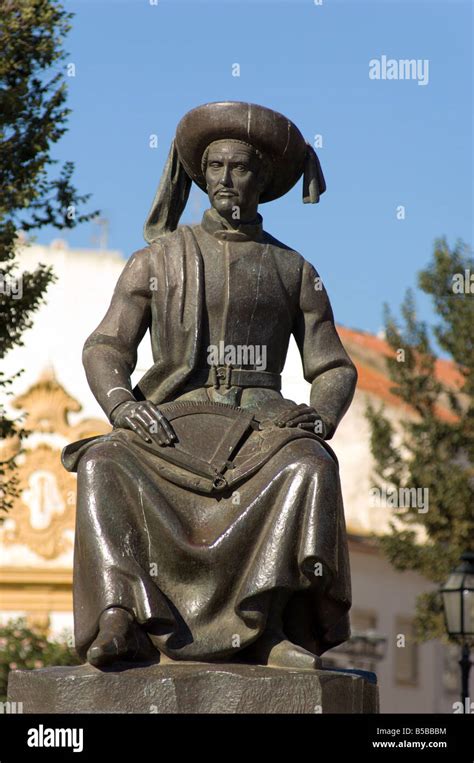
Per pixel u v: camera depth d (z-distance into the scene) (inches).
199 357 314.5
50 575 1136.8
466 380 953.5
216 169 320.8
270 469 295.1
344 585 295.1
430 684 1282.0
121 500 292.0
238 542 290.7
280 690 277.1
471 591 580.4
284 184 329.4
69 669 284.0
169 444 297.7
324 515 289.3
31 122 560.4
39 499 1147.3
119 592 285.3
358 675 287.0
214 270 318.7
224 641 288.4
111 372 312.8
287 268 323.6
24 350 1175.6
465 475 912.9
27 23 559.5
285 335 322.3
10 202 555.5
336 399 318.0
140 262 321.4
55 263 1198.3
